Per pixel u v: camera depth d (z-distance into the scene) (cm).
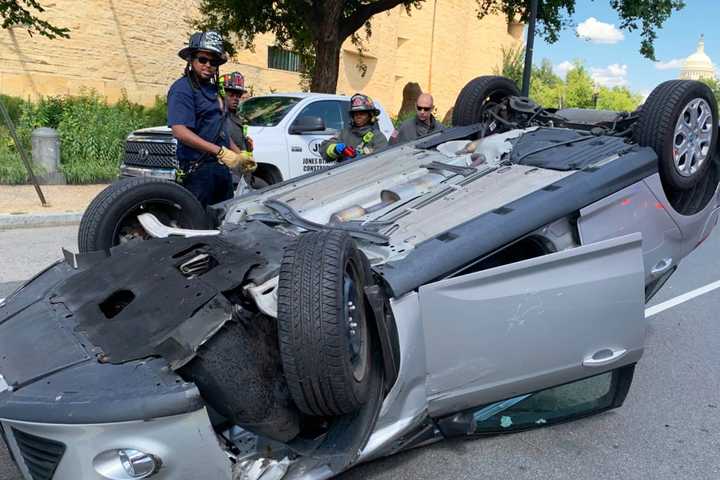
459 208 359
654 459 360
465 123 539
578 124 492
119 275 309
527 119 527
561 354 334
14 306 318
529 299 319
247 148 625
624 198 381
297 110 897
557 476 339
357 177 440
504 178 393
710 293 689
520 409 366
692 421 405
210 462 244
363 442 271
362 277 281
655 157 402
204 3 1641
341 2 1306
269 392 271
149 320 264
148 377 240
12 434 246
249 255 301
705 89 420
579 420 399
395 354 290
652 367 489
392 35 2859
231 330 267
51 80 1516
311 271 253
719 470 352
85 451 230
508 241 330
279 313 252
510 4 1569
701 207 447
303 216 380
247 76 2036
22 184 1137
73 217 903
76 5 1532
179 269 303
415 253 314
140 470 232
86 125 1334
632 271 343
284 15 1499
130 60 1670
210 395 262
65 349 263
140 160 866
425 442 330
